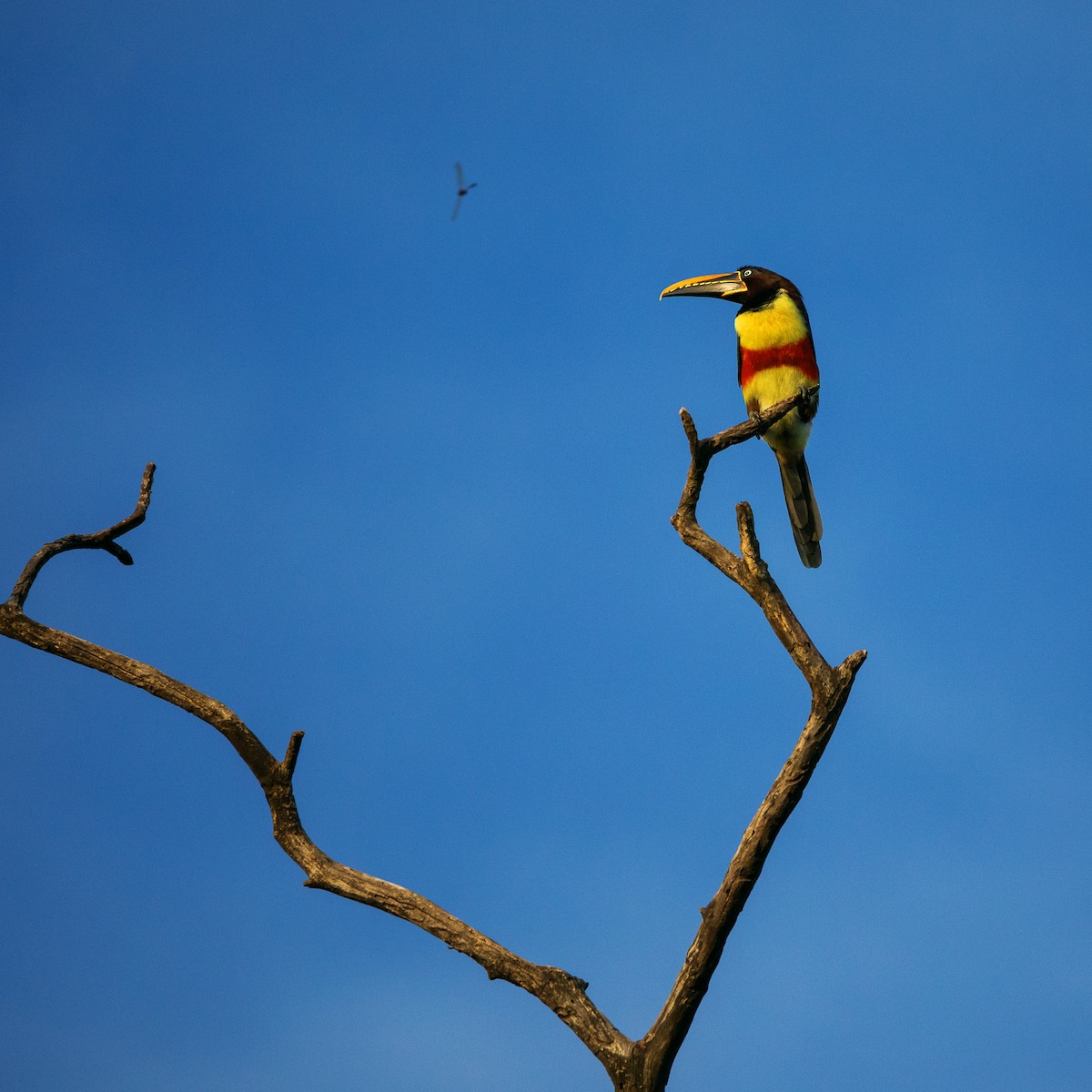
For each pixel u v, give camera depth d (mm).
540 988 10492
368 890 10781
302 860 10977
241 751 10945
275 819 11055
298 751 10922
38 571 11945
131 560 12797
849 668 10328
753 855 10164
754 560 10812
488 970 10555
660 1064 10211
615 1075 10242
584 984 10656
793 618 10648
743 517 10766
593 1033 10344
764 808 10250
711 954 10148
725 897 10148
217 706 11047
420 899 10805
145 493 12875
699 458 11625
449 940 10656
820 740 10242
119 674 11320
